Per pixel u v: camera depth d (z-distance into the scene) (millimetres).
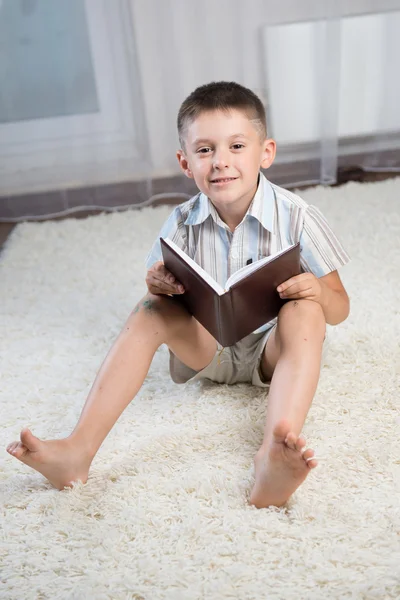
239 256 1407
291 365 1210
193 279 1238
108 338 1805
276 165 2760
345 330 1701
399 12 2588
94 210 2766
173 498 1208
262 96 2658
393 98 2711
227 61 2613
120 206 2760
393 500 1161
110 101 2648
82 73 2604
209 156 1326
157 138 2715
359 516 1134
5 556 1121
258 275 1220
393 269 2012
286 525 1123
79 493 1235
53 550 1120
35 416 1504
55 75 2596
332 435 1338
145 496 1214
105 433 1277
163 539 1119
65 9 2512
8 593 1046
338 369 1553
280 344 1271
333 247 1413
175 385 1570
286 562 1057
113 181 2748
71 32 2543
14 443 1209
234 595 1007
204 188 1347
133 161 2725
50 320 1928
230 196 1330
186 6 2533
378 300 1843
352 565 1043
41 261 2316
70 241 2451
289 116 2686
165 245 1256
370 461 1269
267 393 1497
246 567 1047
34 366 1704
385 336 1662
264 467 1134
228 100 1318
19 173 2707
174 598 1007
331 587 1007
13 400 1569
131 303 1981
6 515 1215
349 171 2818
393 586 1001
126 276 2152
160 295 1363
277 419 1160
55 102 2635
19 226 2629
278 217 1396
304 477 1107
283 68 2619
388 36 2619
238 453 1312
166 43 2576
